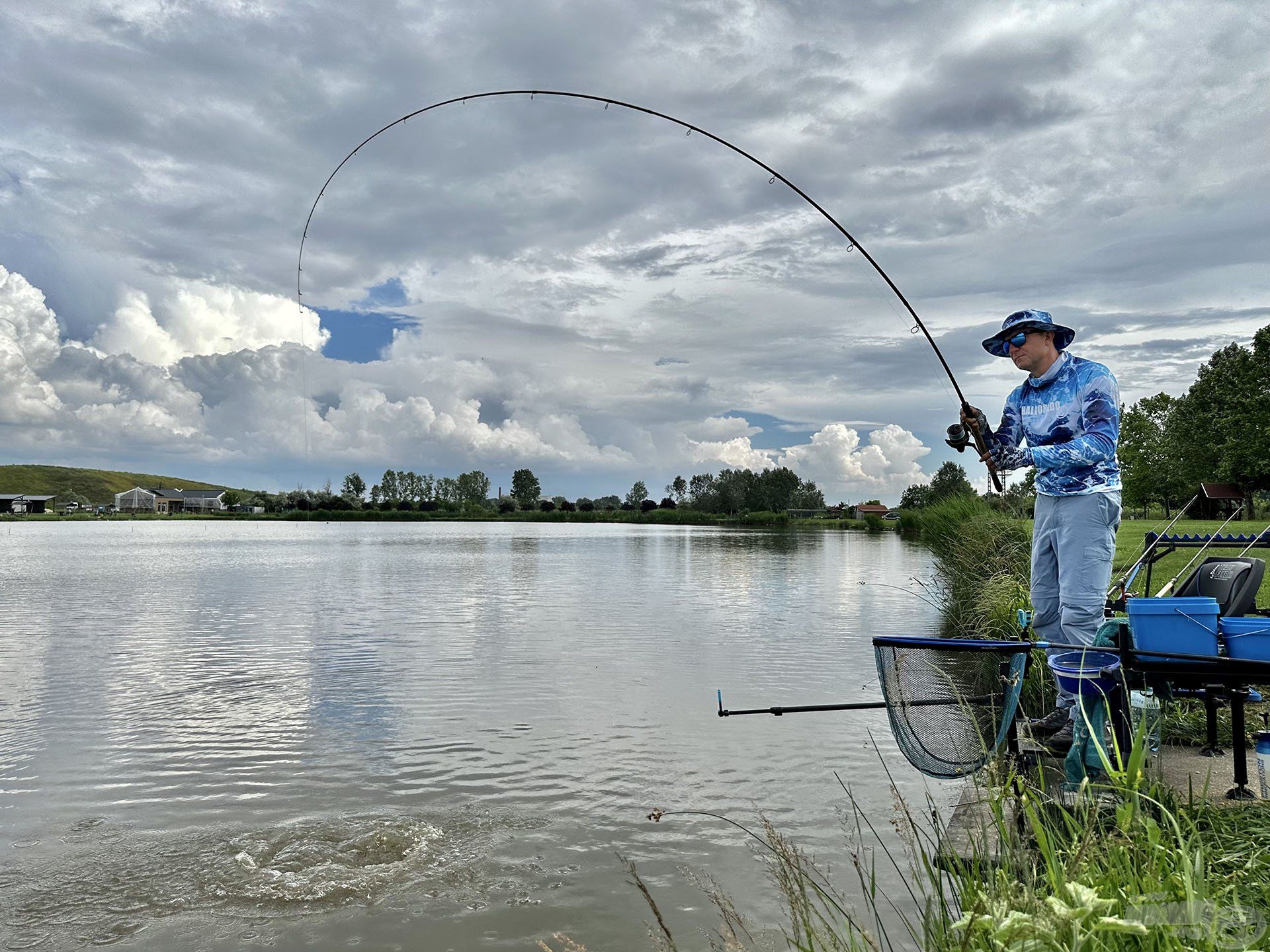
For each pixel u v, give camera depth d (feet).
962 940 6.50
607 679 26.99
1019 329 13.57
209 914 11.68
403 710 23.13
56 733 20.90
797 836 14.10
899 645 10.83
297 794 16.37
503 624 40.19
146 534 186.50
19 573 72.79
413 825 14.74
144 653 32.30
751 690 25.18
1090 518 12.60
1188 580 12.84
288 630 38.42
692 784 16.85
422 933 11.07
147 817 15.23
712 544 137.39
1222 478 128.36
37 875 12.90
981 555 37.42
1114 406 12.74
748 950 10.10
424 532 216.13
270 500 415.64
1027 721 12.07
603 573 73.61
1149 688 10.81
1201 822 9.41
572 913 11.48
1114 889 6.73
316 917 11.54
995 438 14.67
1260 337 122.42
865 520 257.14
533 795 16.25
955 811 12.65
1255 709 14.74
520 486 466.70
